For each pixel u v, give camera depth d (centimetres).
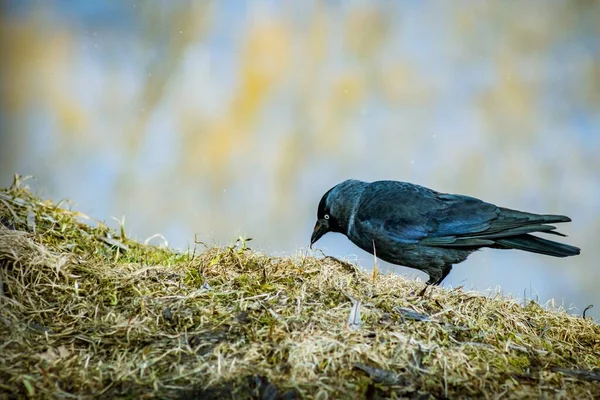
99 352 549
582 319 675
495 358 575
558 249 782
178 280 650
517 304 682
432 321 610
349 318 593
